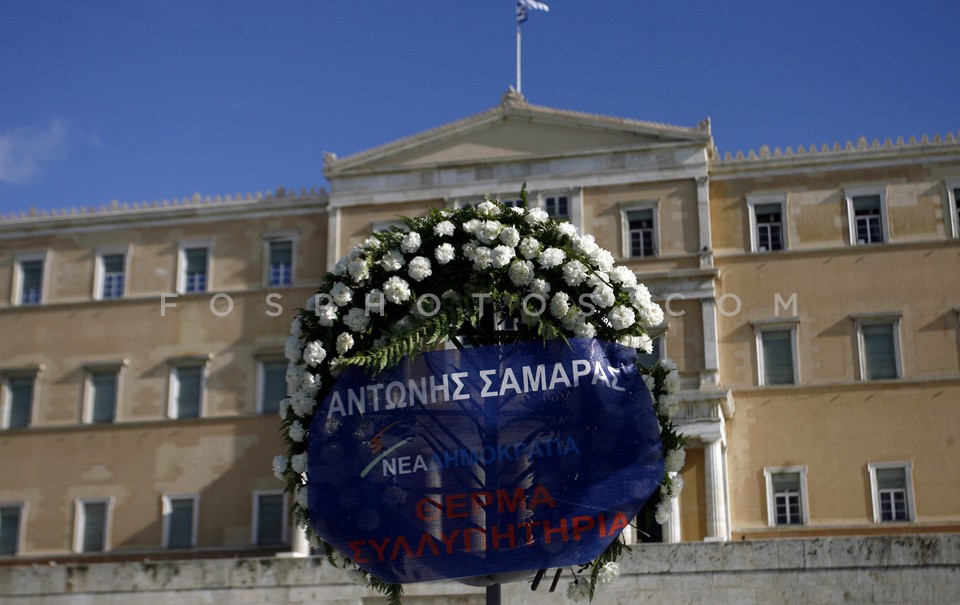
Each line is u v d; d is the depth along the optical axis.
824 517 49.66
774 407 50.97
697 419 48.28
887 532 48.91
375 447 18.62
